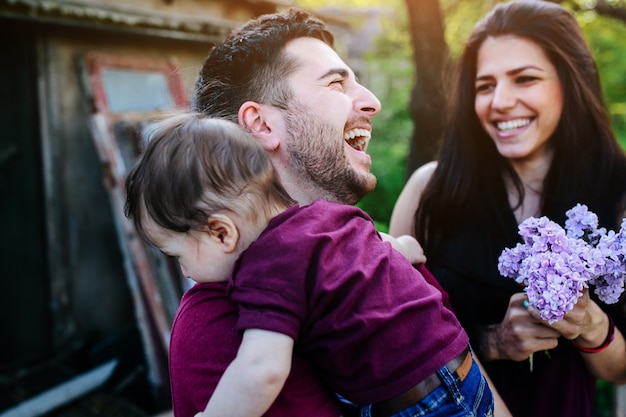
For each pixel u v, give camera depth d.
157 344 3.78
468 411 1.00
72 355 4.20
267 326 0.89
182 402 1.00
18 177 4.08
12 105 4.00
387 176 6.10
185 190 1.00
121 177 3.85
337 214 1.04
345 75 1.19
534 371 1.44
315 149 1.13
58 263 4.15
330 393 1.04
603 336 1.33
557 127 1.54
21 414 3.44
